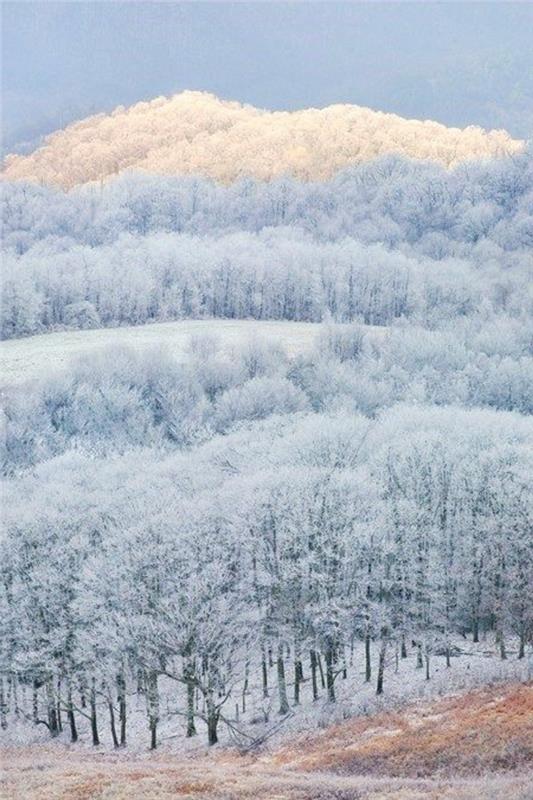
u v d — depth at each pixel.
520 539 65.44
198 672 59.22
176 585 58.75
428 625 64.25
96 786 36.16
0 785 37.31
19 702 71.69
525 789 30.00
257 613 57.69
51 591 61.66
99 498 76.44
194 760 51.59
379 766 42.47
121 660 57.22
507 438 90.38
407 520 66.56
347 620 60.81
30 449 111.56
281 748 51.88
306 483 66.19
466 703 52.38
